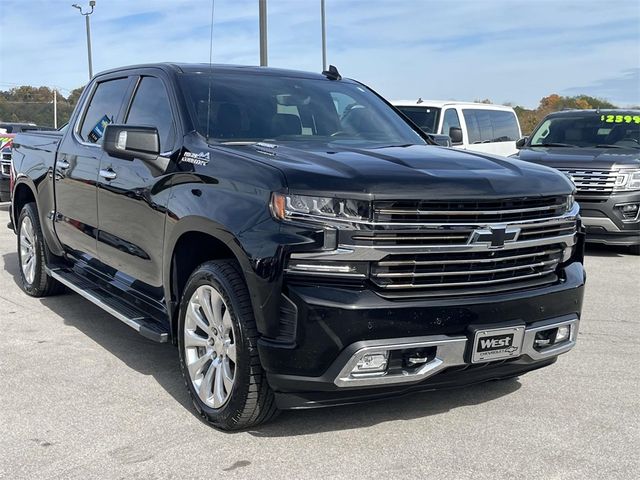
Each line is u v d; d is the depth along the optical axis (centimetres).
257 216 350
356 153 396
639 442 380
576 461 356
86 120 582
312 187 338
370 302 334
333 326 331
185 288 406
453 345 349
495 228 358
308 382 339
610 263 927
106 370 484
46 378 467
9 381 461
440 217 347
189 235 407
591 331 601
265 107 478
